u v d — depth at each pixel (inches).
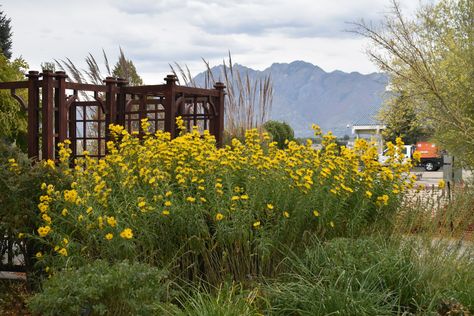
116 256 176.2
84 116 311.7
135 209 183.2
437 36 473.4
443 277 175.8
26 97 379.2
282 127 653.9
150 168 197.2
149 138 227.8
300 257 189.6
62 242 175.0
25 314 184.4
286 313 161.6
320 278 169.6
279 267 188.1
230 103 502.6
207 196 187.8
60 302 137.2
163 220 180.1
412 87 460.4
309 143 225.5
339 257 177.2
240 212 185.0
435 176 980.6
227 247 185.2
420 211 219.5
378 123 533.3
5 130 369.4
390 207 218.5
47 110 266.7
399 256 177.6
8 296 202.2
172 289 177.3
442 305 155.5
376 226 215.2
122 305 146.9
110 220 166.6
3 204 200.5
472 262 194.5
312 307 156.5
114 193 192.9
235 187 193.3
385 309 158.7
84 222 178.9
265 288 174.4
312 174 201.3
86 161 220.4
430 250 187.2
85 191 188.9
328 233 204.4
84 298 138.5
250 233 185.0
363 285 162.1
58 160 267.0
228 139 470.9
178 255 183.6
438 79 438.6
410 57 429.7
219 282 182.1
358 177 216.4
